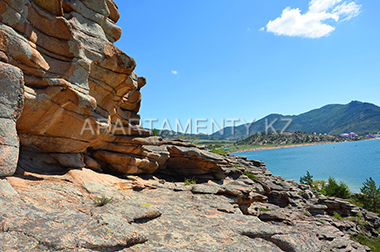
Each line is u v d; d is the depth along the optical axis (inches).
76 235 206.7
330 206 1459.2
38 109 358.0
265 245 306.2
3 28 286.0
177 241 274.1
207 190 617.9
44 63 350.9
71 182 376.2
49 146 429.1
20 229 196.4
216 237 303.6
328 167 7032.5
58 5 348.5
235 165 1298.0
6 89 260.8
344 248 843.4
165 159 829.2
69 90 381.7
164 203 446.3
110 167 618.2
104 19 471.8
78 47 392.2
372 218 1432.1
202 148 1020.5
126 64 481.1
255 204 994.1
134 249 231.9
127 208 319.6
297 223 975.0
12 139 270.1
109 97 509.4
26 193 273.9
